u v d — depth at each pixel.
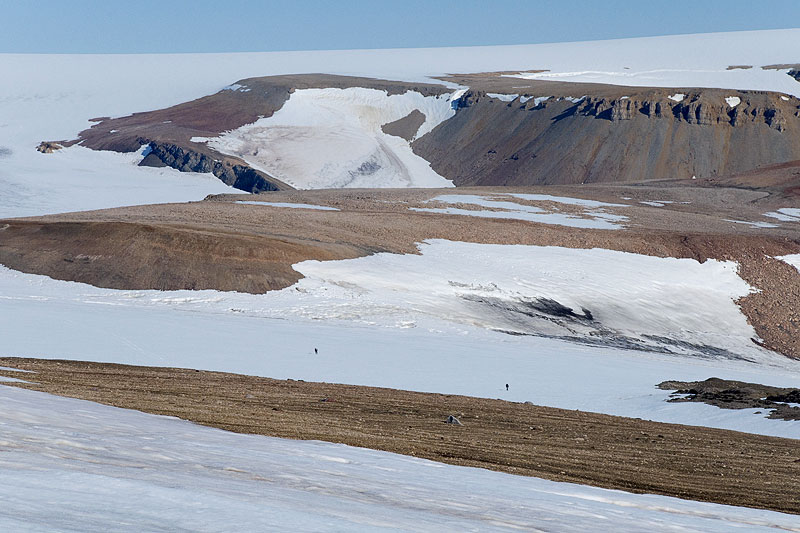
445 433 47.66
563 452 44.56
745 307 145.12
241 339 89.31
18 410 25.95
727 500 34.94
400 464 27.77
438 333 106.25
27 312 91.19
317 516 13.91
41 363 64.62
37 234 128.75
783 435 60.41
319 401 57.94
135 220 148.38
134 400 43.44
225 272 120.31
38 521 11.27
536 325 119.25
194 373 69.50
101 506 12.95
